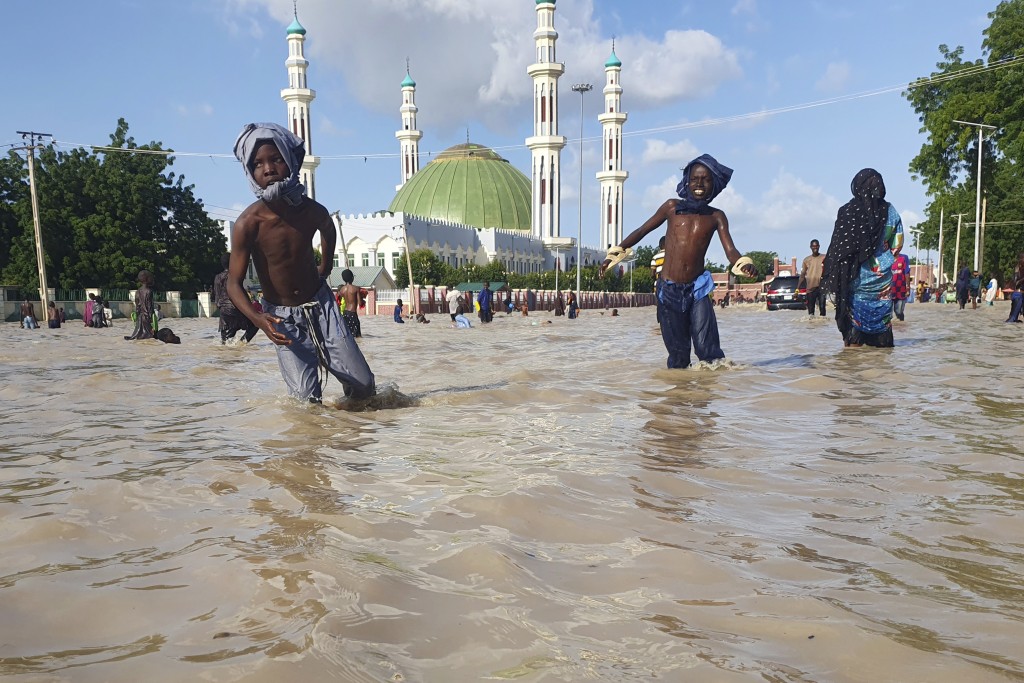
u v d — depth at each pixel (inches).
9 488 129.4
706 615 76.3
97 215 1904.5
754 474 136.5
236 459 148.3
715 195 315.6
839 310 420.8
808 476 135.1
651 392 246.8
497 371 328.2
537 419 197.2
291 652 66.2
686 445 162.4
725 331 637.3
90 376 317.7
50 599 79.5
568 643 69.6
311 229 224.4
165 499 119.2
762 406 215.6
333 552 91.9
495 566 87.0
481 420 197.2
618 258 322.7
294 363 229.1
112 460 150.5
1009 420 188.9
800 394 234.7
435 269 3383.4
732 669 64.6
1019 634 72.3
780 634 71.8
